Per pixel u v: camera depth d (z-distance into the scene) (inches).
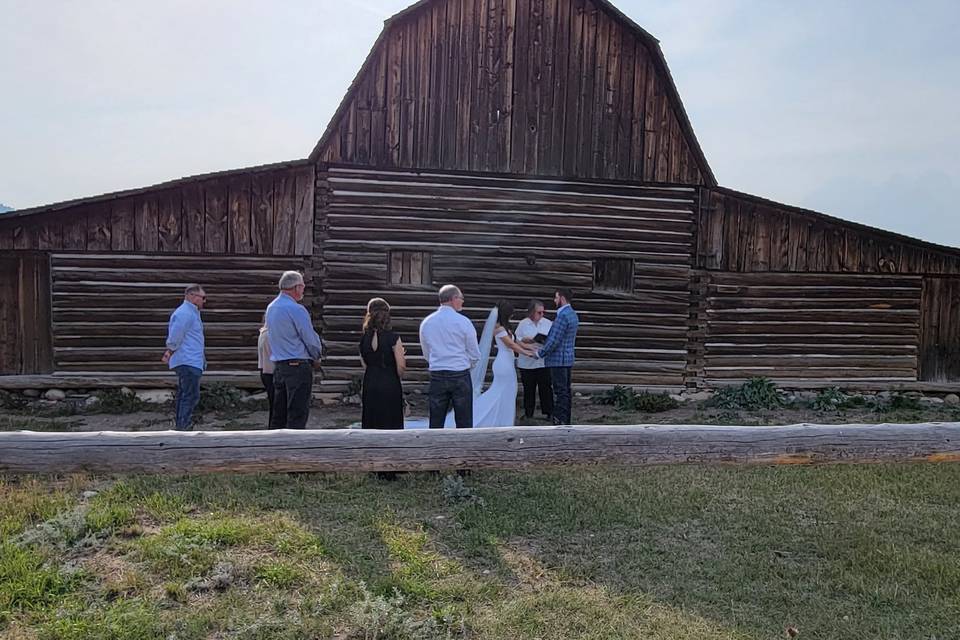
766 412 546.9
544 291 563.8
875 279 612.4
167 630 182.1
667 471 341.4
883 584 223.5
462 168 545.6
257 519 255.9
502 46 548.7
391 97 536.7
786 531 265.4
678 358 585.0
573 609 200.7
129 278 515.5
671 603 208.1
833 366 608.1
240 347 530.6
